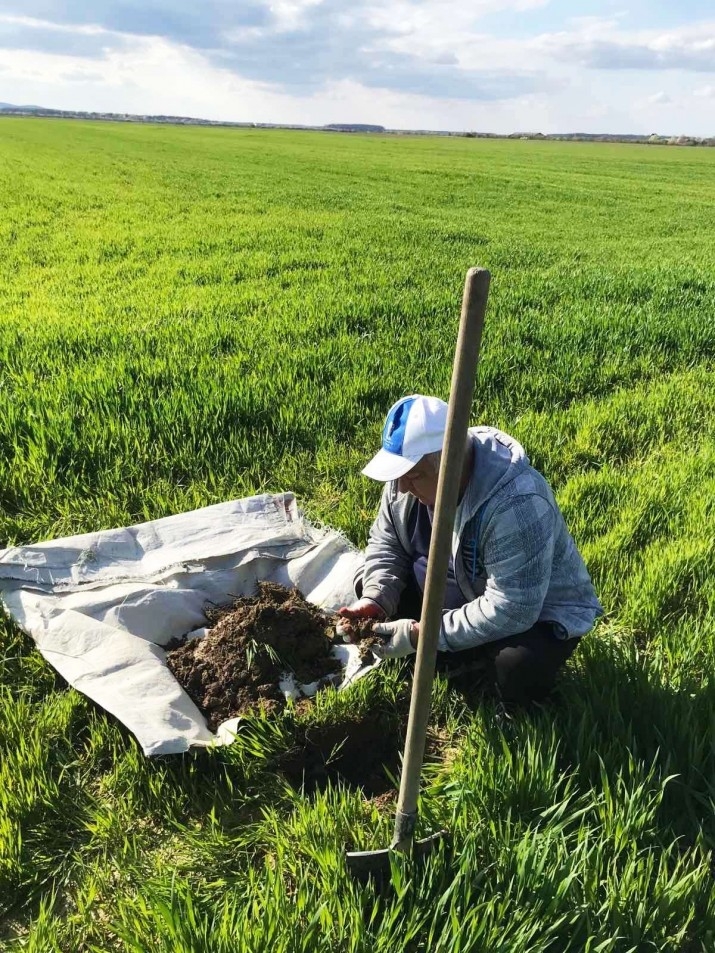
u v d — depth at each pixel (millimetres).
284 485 4543
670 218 21297
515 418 5562
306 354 6430
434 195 24234
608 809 2330
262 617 3066
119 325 7559
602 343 7398
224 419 5078
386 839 2312
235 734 2623
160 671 2881
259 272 10789
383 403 5719
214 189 23062
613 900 2080
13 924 2176
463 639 2682
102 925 2150
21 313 8422
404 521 2957
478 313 1541
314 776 2723
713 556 3781
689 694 2824
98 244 13258
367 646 2832
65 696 2873
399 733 2877
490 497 2443
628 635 3336
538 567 2475
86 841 2412
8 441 4664
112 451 4637
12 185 22484
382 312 8180
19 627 3156
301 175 29875
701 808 2449
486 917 1956
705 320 8250
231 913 1980
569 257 13172
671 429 5605
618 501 4383
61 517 4105
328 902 2025
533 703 2812
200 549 3637
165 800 2482
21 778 2498
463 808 2344
